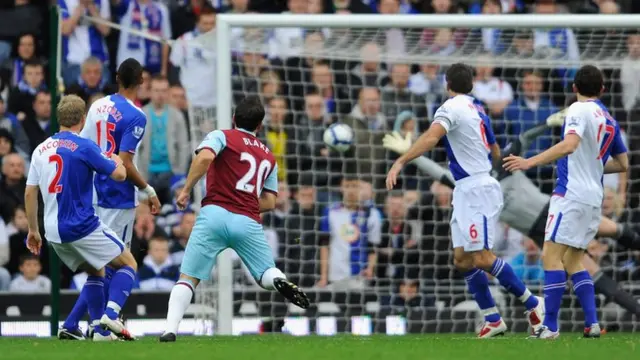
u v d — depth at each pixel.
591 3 51.62
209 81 45.94
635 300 38.50
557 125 37.97
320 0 49.53
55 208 28.34
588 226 30.47
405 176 43.91
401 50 43.34
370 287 42.75
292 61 45.31
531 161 28.77
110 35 48.25
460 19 38.75
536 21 38.72
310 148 43.81
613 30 44.72
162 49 48.53
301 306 27.58
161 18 48.81
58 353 22.94
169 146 44.62
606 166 31.50
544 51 43.47
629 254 43.31
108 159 28.58
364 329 42.00
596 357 21.56
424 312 42.41
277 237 43.41
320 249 43.12
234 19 38.72
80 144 28.42
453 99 31.45
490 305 32.91
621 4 51.94
